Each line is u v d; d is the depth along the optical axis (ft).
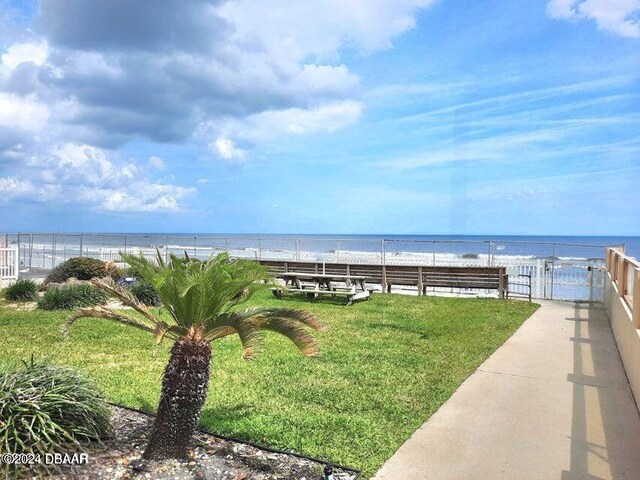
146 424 14.84
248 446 13.37
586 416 16.25
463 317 35.29
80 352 24.94
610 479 12.09
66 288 41.24
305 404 17.11
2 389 12.19
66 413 12.50
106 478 11.40
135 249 72.79
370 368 21.81
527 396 18.22
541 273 47.62
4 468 10.77
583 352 25.09
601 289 42.80
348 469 12.10
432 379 20.13
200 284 11.85
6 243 69.36
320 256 74.13
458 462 12.92
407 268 49.42
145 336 28.81
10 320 33.50
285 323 12.67
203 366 12.45
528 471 12.46
